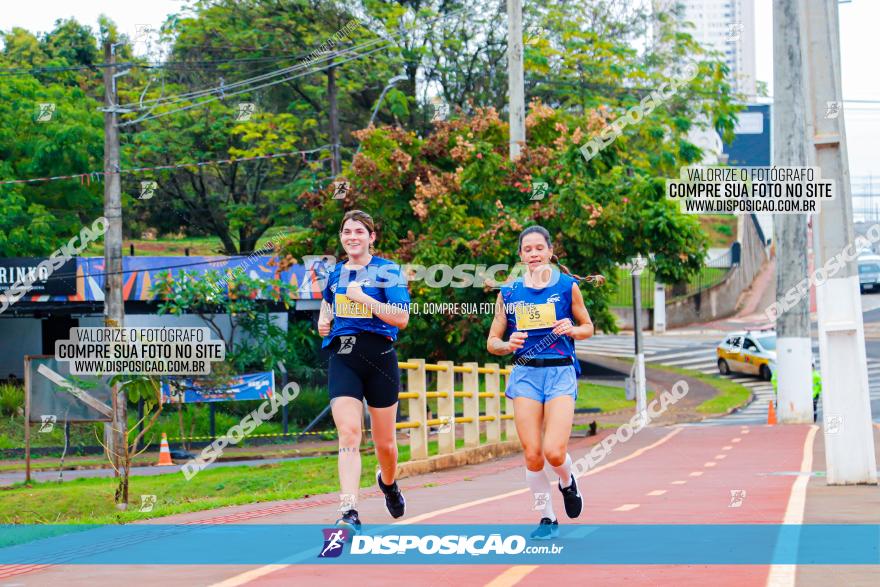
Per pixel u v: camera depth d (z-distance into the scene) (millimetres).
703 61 59406
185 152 62094
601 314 39969
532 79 60469
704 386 61062
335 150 49625
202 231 73688
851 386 15844
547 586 7922
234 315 49000
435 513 13008
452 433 24906
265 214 64688
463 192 35281
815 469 20422
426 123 63656
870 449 15828
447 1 63312
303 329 50375
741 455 25297
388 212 36125
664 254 34531
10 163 57531
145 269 45375
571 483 10859
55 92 59469
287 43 60594
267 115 60188
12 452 41938
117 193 35375
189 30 60938
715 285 89875
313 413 48062
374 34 58906
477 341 33625
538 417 10594
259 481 26984
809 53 15586
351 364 10766
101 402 31547
